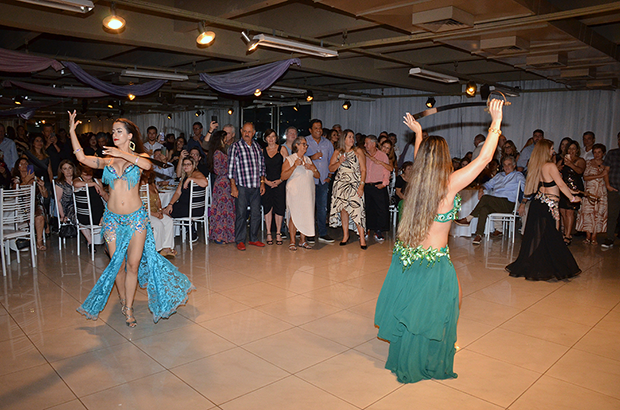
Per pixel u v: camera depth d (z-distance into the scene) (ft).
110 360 9.71
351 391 8.55
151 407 7.95
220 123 55.77
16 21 17.07
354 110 44.75
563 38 18.99
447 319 8.71
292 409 7.93
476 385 8.83
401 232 8.85
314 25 21.47
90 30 18.81
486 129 36.78
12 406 7.94
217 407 7.98
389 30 23.13
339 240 22.61
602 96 31.65
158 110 59.21
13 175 20.34
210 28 22.29
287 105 49.26
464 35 18.24
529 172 16.60
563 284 15.65
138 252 11.18
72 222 19.92
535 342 10.90
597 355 10.23
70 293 14.05
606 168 22.03
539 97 34.19
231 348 10.36
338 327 11.62
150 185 18.56
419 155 8.66
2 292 14.14
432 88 35.37
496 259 19.16
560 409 8.05
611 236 22.17
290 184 19.69
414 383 8.87
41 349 10.21
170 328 11.47
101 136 22.43
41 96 42.01
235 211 21.33
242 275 16.15
